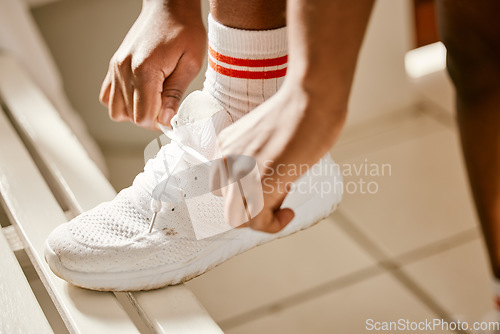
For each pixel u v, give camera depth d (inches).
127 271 30.9
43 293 40.1
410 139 67.1
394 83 68.8
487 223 42.3
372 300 50.9
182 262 31.6
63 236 31.2
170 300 31.4
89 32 60.6
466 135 40.9
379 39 65.8
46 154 42.6
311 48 22.4
